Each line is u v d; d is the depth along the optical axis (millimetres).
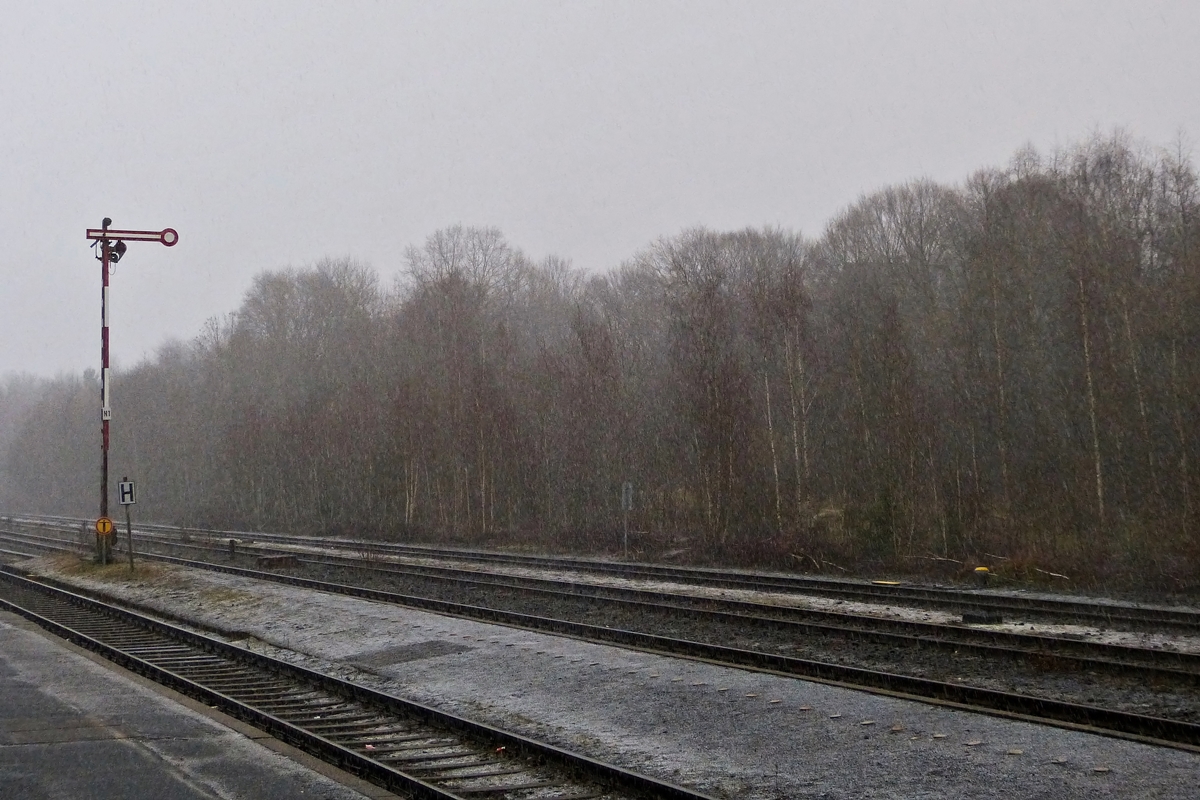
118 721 11992
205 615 24109
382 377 60719
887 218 55719
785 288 40562
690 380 40031
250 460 68125
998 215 39438
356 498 57938
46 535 56094
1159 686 13086
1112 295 33344
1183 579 24906
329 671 16453
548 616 21266
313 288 79625
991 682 13766
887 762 9836
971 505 33156
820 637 17469
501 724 12492
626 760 10578
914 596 23531
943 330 38875
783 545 33688
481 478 49719
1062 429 34938
